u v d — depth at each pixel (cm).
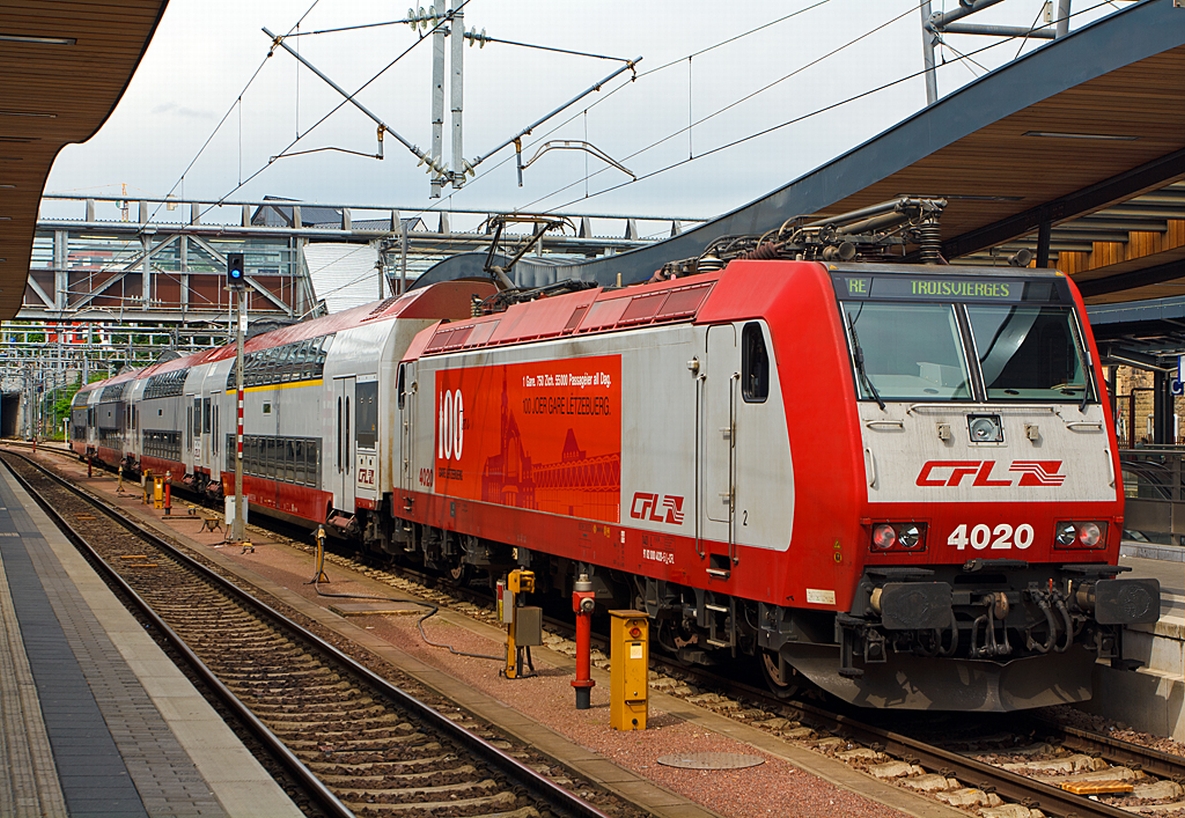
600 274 2556
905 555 950
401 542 2030
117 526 3125
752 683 1208
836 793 823
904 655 975
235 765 815
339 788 852
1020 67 1227
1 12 1114
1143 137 1315
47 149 1659
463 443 1706
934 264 1059
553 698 1135
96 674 1134
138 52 1240
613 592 1387
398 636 1497
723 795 820
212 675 1192
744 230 1819
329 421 2306
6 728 912
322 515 2344
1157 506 1706
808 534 972
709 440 1103
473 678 1232
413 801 821
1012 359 1013
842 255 1023
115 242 3947
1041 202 1602
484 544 1680
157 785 764
